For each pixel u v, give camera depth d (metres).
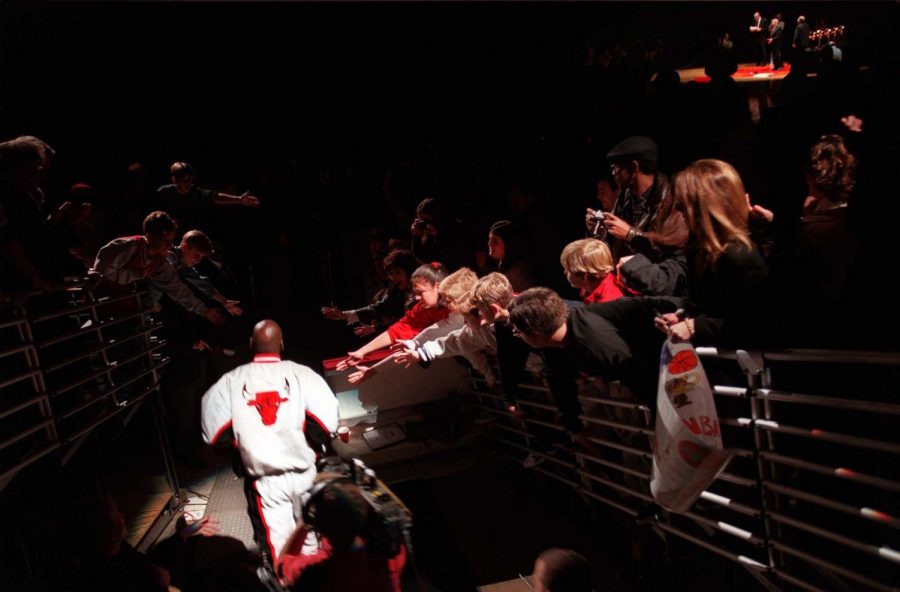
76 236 4.52
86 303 4.33
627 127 6.89
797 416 2.96
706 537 3.44
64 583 3.46
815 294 2.98
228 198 7.06
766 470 2.91
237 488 5.56
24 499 3.81
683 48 12.27
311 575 2.76
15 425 3.62
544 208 5.59
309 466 3.98
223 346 6.04
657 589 3.68
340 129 10.73
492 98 10.47
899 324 2.62
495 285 3.94
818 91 4.91
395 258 5.96
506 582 3.99
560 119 8.56
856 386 2.78
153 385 5.25
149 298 5.59
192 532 4.40
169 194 6.97
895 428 2.63
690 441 2.60
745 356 2.76
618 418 3.86
